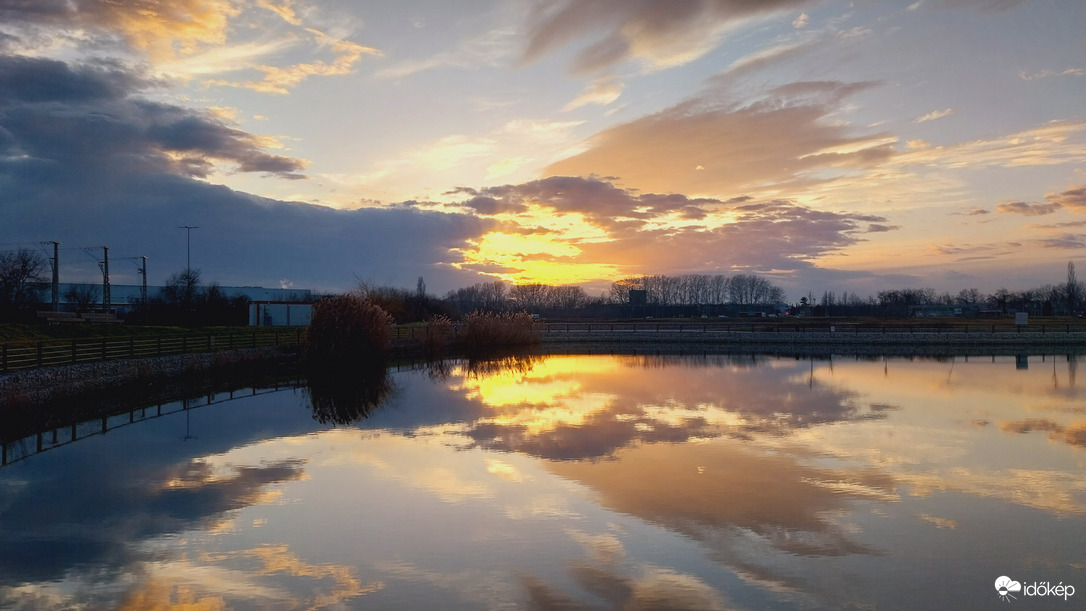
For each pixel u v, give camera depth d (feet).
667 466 46.03
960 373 104.53
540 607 26.08
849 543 32.24
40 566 29.99
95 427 60.90
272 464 47.29
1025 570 29.40
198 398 78.43
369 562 30.32
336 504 38.40
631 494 39.83
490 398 78.07
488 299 462.19
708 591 27.43
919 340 170.19
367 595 27.14
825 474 43.96
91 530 34.40
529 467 46.03
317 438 55.83
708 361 129.49
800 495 39.52
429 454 49.96
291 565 30.04
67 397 69.05
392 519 35.86
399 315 198.08
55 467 46.70
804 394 80.18
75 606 26.37
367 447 52.37
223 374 99.76
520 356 142.41
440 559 30.58
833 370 109.91
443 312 246.06
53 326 111.34
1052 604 26.37
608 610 25.82
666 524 34.81
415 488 41.42
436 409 70.23
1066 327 193.06
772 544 32.19
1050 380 94.32
